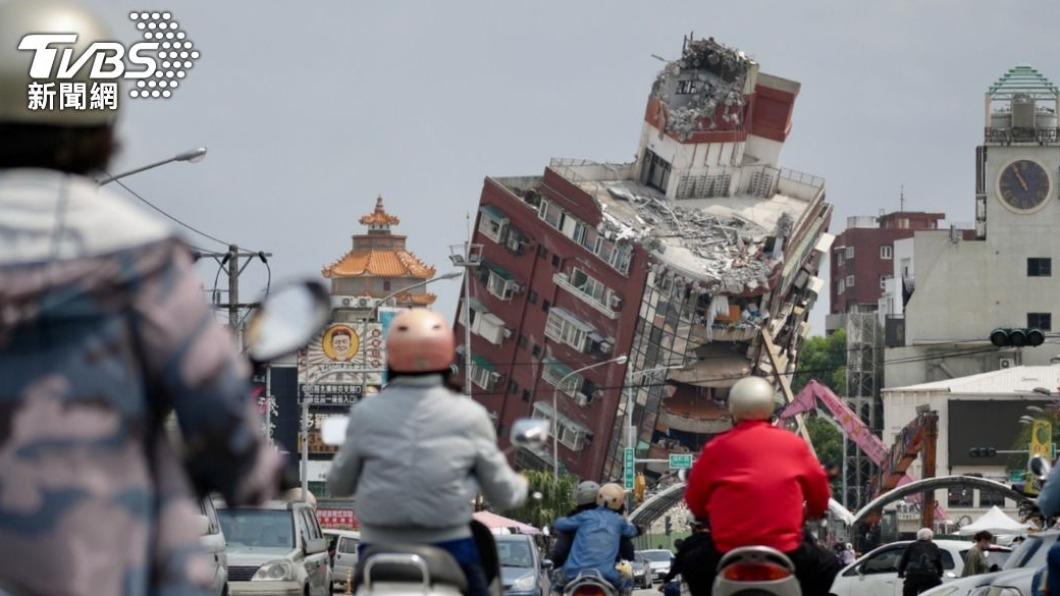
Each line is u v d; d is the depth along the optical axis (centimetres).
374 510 1944
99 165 919
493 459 1958
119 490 857
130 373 864
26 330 846
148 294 863
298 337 1052
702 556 2359
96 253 854
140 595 864
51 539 843
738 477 2303
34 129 894
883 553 7000
